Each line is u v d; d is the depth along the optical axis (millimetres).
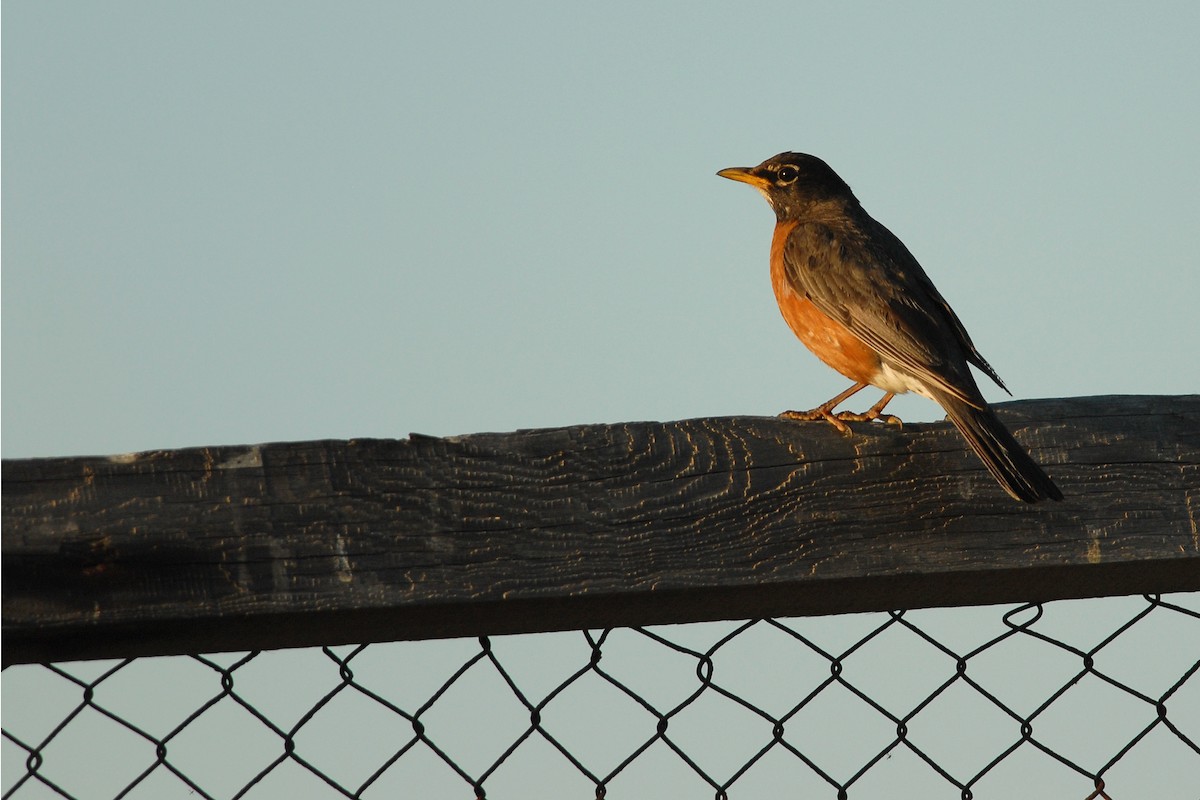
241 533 4469
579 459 4812
